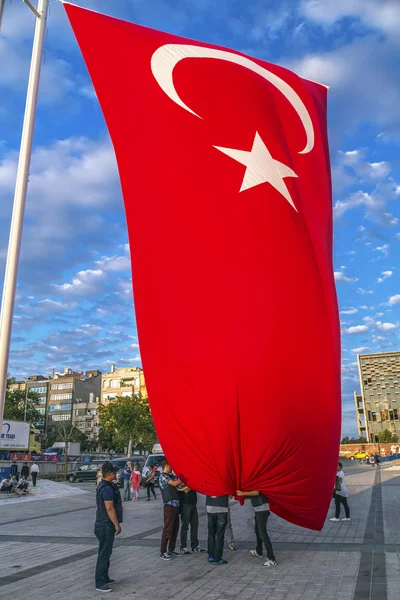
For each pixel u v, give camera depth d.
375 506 17.03
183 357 7.97
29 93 7.29
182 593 6.66
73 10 9.55
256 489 8.20
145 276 8.39
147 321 8.26
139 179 8.78
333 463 8.51
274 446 7.88
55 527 13.69
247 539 10.90
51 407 117.50
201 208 8.58
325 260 9.52
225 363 7.84
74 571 8.10
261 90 10.21
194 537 9.59
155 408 8.20
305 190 10.09
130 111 9.13
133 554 9.45
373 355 111.50
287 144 10.36
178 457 8.21
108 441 94.00
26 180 6.89
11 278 6.39
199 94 9.46
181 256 8.33
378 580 7.09
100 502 7.11
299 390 7.96
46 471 41.25
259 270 8.25
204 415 7.88
